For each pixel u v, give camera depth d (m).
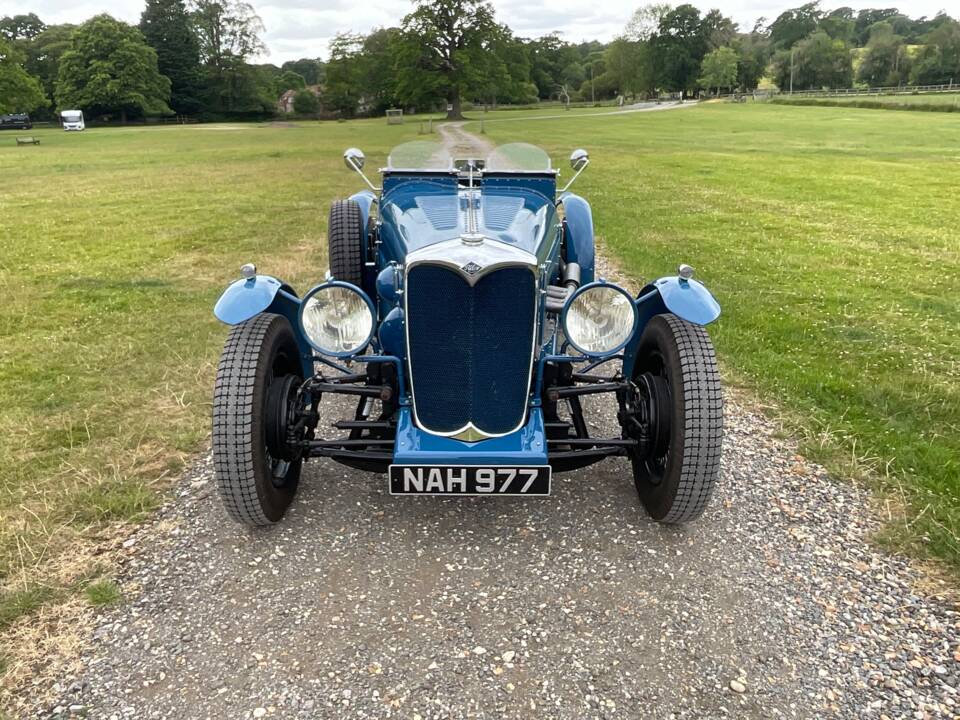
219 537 3.39
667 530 3.49
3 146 39.34
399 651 2.71
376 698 2.50
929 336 6.11
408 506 3.69
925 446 4.20
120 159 27.38
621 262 8.84
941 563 3.21
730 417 4.68
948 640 2.78
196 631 2.80
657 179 18.14
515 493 3.26
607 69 121.50
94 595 2.95
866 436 4.36
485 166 5.13
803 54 112.56
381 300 4.32
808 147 29.02
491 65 71.38
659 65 115.81
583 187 16.41
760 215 12.59
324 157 26.19
